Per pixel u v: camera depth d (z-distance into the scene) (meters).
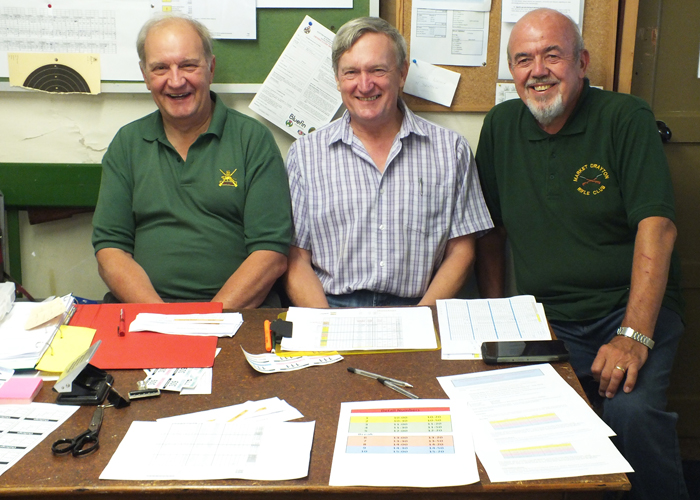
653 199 1.60
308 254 1.94
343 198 1.85
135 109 2.08
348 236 1.84
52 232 2.19
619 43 2.00
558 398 1.05
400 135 1.84
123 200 1.90
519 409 1.02
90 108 2.08
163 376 1.15
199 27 1.84
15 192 2.10
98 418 1.02
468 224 1.91
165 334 1.31
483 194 2.00
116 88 2.04
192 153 1.87
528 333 1.29
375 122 1.83
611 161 1.72
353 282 1.86
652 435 1.45
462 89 2.05
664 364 1.58
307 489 0.86
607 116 1.72
